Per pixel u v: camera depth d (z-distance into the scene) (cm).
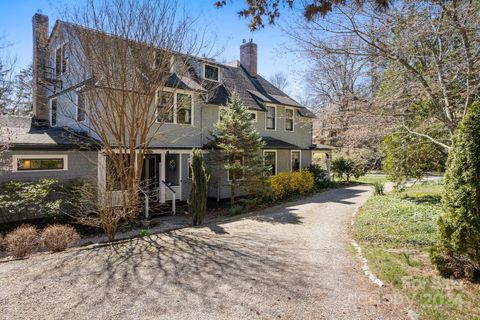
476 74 653
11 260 632
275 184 1480
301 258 650
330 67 789
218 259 641
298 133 2064
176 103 1279
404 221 880
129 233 928
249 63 2094
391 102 777
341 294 472
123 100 988
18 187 950
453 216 509
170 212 1214
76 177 1112
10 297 456
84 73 1049
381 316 404
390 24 610
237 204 1374
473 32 630
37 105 1441
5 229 908
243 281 525
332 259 643
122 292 477
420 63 762
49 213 955
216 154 1388
